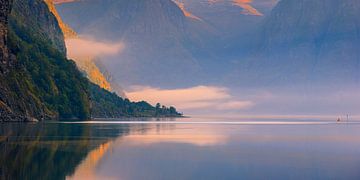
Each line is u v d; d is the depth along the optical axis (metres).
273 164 100.69
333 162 104.12
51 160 97.81
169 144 139.88
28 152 108.62
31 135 154.50
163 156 111.06
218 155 114.81
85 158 103.00
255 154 117.50
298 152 123.00
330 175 88.25
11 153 105.94
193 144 141.50
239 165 98.81
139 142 144.12
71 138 149.25
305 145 142.62
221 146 136.75
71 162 96.44
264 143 148.12
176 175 86.81
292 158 110.56
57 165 92.00
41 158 99.94
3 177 79.06
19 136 149.38
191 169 93.12
